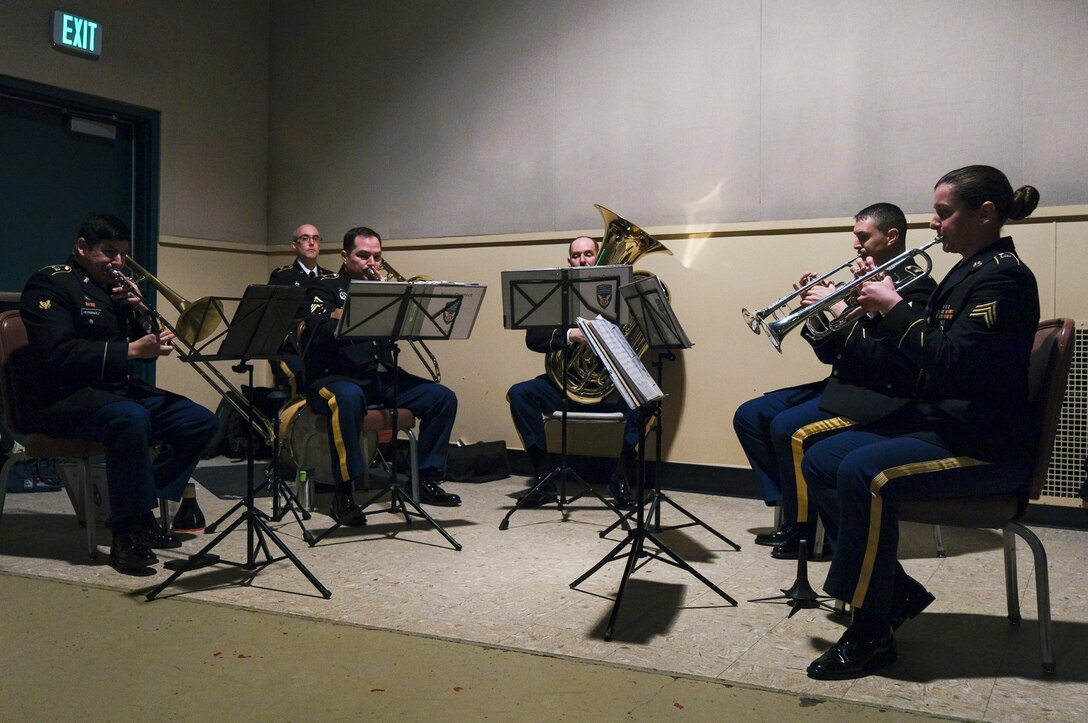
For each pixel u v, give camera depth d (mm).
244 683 1984
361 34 5223
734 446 4168
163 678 2012
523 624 2385
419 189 5043
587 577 2771
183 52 5105
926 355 2033
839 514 2195
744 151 4141
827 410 2918
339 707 1860
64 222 4746
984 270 2041
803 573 2510
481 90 4824
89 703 1879
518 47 4703
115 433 2865
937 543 3145
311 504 3791
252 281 5535
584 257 4125
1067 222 3502
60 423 2928
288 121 5516
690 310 4242
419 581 2785
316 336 3844
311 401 3693
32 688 1957
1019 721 1807
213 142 5281
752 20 4109
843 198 3943
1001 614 2504
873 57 3869
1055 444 3551
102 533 3395
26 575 2826
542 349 4051
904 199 3824
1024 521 3627
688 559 3094
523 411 4078
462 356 4879
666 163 4320
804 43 4004
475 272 4844
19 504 3916
